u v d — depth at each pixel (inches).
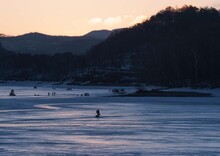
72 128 2249.0
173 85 7288.4
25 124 2452.0
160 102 4581.7
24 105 4180.6
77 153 1503.4
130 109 3614.7
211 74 7111.2
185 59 7406.5
